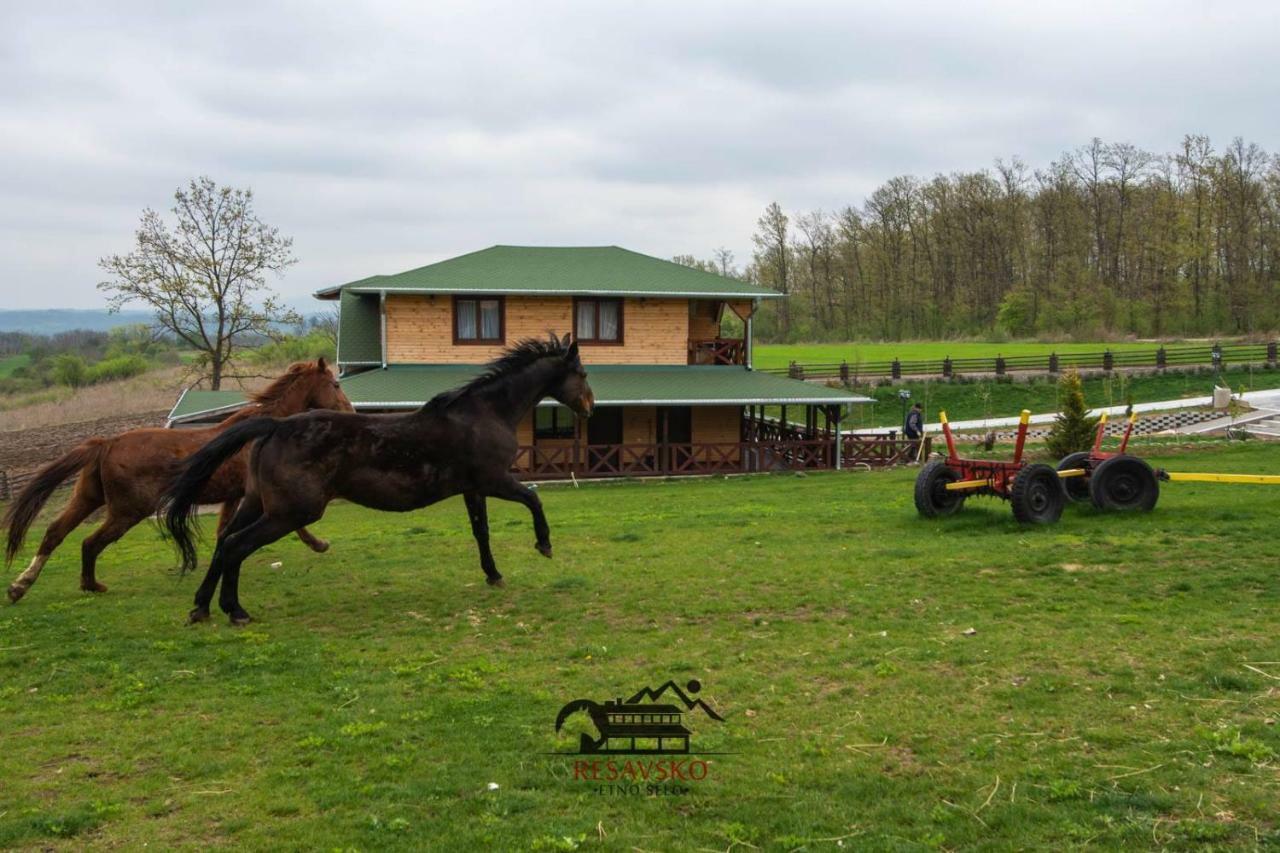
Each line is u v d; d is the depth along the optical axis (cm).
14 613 1035
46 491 1087
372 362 3133
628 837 524
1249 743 597
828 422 3170
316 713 715
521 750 637
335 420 954
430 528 1678
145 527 1891
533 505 1045
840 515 1620
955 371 5262
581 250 3500
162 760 634
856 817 540
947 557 1165
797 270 9444
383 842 521
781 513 1708
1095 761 593
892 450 3058
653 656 830
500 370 1039
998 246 8494
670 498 2188
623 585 1095
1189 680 716
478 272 3141
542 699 727
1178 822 515
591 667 806
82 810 562
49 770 625
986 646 818
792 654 822
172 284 4184
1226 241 7456
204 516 2255
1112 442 3019
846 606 969
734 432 3177
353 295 3469
